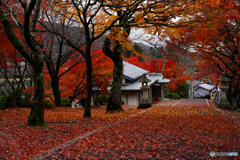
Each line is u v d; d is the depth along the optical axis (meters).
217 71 22.59
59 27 17.17
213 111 15.75
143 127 9.80
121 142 7.27
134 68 34.84
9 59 16.56
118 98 16.53
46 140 7.50
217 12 12.42
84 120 12.03
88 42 12.43
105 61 20.50
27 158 5.67
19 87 17.91
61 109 18.66
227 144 6.89
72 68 20.53
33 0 8.49
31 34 9.41
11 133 8.31
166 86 46.47
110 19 13.29
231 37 16.52
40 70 9.72
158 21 12.37
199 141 7.30
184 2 11.06
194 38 16.61
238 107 19.48
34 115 9.85
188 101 31.05
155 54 43.16
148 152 6.19
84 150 6.37
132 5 11.05
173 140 7.48
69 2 11.92
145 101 20.44
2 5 9.49
